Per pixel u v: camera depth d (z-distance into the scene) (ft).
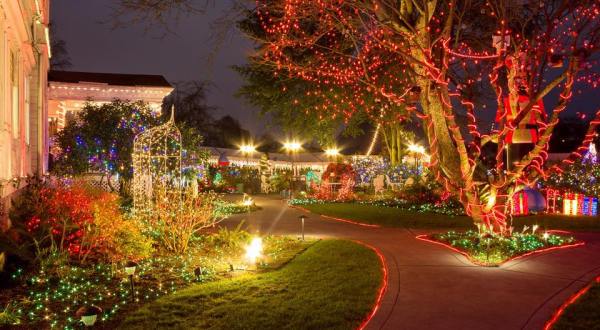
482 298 22.72
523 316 20.31
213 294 23.80
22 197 34.65
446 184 38.19
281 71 58.54
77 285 25.45
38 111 48.06
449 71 46.06
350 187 82.48
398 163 92.63
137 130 67.87
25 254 27.14
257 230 45.73
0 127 28.94
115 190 66.95
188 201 36.32
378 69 56.75
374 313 20.86
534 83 36.45
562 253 31.91
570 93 32.07
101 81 86.89
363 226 48.01
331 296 23.12
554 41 35.17
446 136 36.63
